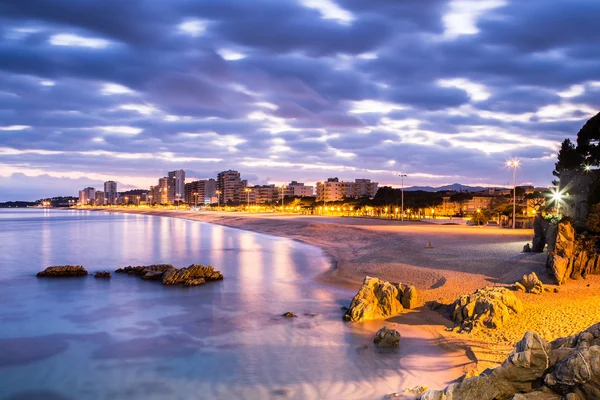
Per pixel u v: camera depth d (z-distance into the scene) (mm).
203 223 129125
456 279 26609
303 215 135125
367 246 47531
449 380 14016
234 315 23719
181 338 20438
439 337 17844
